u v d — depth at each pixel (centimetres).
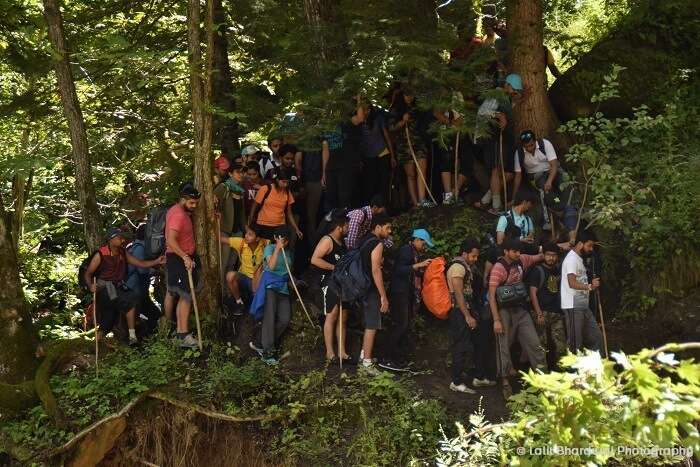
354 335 1300
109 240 1273
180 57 1695
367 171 1448
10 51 1454
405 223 1438
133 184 1922
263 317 1260
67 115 1401
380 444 1128
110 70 1568
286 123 1410
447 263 1322
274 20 1533
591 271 1237
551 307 1238
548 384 593
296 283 1354
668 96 1537
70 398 1205
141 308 1343
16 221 1706
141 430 1179
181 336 1273
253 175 1411
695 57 1602
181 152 1750
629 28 1622
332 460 1141
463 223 1403
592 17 1844
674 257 1302
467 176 1491
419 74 1377
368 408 1169
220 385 1191
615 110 1552
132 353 1268
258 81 1684
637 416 575
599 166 1347
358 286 1202
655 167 1393
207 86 1341
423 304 1320
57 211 2034
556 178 1425
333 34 1454
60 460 1159
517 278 1192
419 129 1474
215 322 1316
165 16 1727
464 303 1201
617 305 1345
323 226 1365
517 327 1203
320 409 1175
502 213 1369
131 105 1723
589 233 1282
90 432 1163
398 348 1276
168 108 1772
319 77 1444
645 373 551
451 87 1395
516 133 1523
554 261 1234
